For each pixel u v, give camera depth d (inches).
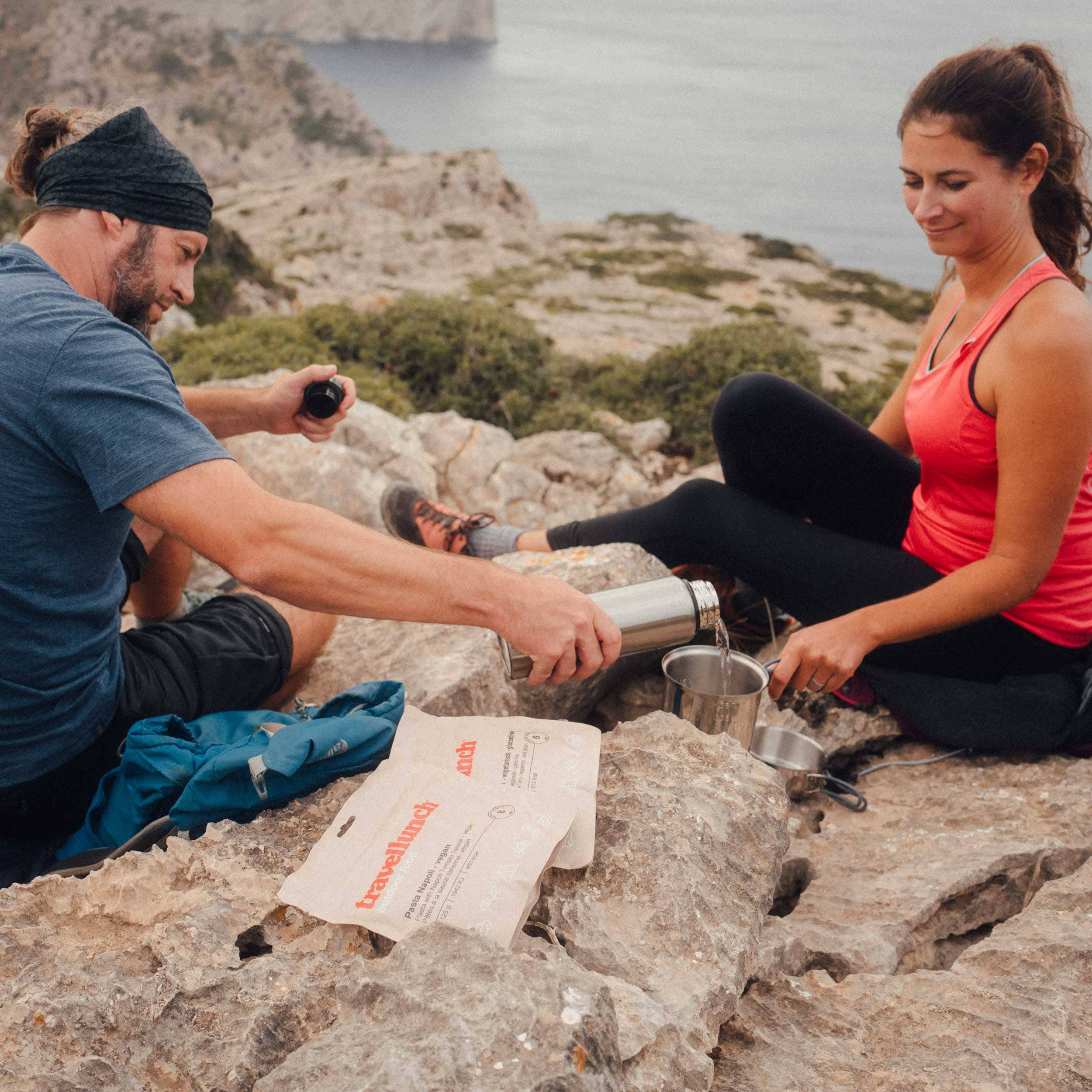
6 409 61.4
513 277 1455.5
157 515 60.3
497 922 55.4
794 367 351.9
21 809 77.6
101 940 58.9
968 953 69.3
